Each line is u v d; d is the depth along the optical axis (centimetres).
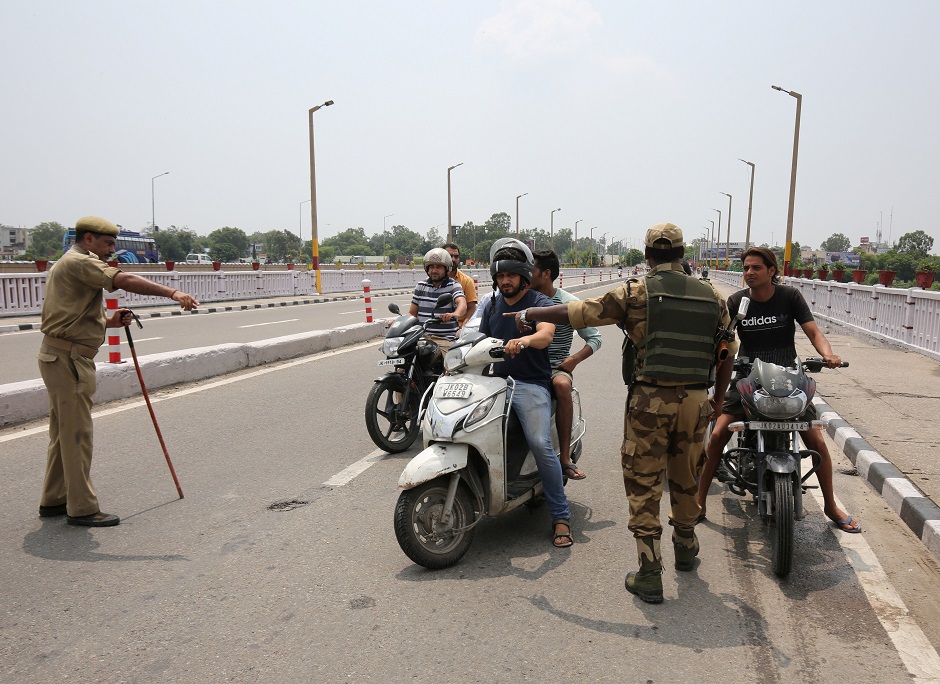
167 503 498
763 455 406
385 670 295
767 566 404
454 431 390
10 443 636
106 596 361
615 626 333
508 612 345
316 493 521
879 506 505
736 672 295
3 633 325
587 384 980
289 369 1080
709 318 343
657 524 355
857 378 947
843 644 319
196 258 9731
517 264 416
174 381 930
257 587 371
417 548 381
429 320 661
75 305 439
